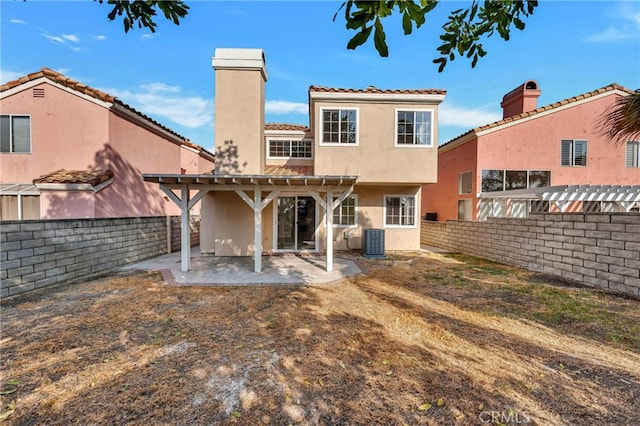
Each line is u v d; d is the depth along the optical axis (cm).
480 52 335
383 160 1290
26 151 1157
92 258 885
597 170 1509
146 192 1447
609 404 308
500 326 516
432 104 1300
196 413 297
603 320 536
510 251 1098
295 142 1513
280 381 352
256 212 926
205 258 1194
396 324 528
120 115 1245
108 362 392
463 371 372
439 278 880
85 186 1047
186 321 537
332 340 462
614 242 725
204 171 2222
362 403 312
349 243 1483
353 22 228
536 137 1509
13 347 430
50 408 302
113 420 287
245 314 577
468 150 1589
